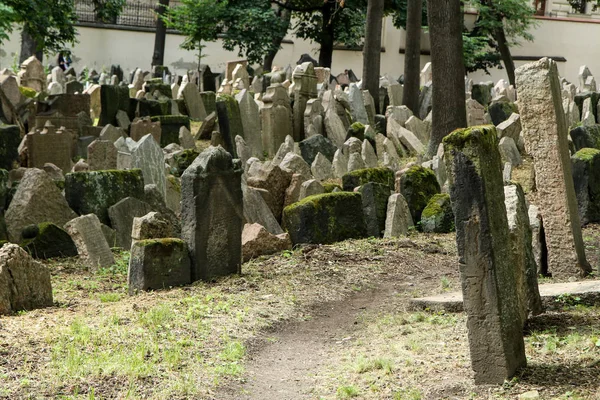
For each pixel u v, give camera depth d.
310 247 13.55
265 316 9.96
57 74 34.78
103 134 20.88
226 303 10.30
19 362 7.67
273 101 22.81
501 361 6.95
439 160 18.58
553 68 10.72
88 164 17.31
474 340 7.04
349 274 12.37
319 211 13.98
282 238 13.59
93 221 13.04
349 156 20.47
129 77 47.69
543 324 8.60
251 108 22.47
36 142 18.28
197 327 9.16
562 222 10.85
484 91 30.52
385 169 16.70
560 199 10.81
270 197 15.21
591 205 14.84
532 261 9.02
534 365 7.31
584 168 14.77
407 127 25.36
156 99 27.31
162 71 42.94
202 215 11.45
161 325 9.09
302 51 50.66
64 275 12.20
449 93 20.58
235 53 49.94
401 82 43.56
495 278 6.91
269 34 38.78
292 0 39.56
